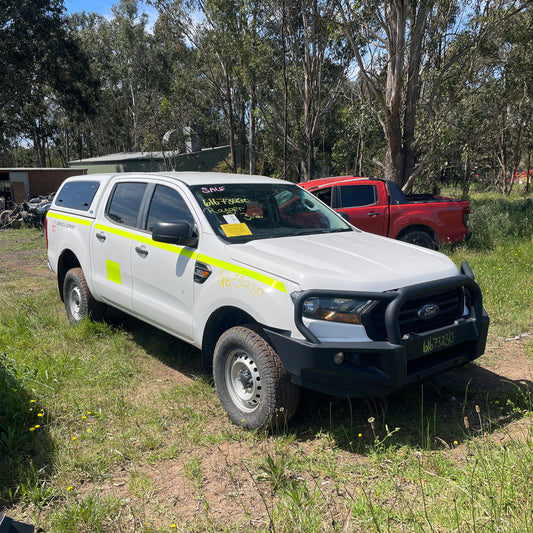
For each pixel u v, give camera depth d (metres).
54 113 50.84
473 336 3.73
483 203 18.73
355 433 3.64
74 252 5.93
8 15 31.47
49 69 35.19
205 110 27.91
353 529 2.62
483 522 2.51
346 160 25.81
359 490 2.97
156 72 45.59
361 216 8.81
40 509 2.93
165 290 4.52
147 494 3.03
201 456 3.46
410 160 15.81
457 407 3.98
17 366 4.69
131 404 4.24
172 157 26.80
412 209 9.09
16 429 3.72
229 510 2.87
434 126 15.95
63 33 34.38
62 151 67.44
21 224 19.80
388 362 3.28
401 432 3.63
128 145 57.28
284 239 4.25
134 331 6.04
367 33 16.02
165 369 5.00
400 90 13.86
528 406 3.85
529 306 6.30
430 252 4.26
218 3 17.95
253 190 4.79
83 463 3.35
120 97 52.19
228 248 3.96
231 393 3.89
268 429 3.61
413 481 3.00
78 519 2.76
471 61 15.10
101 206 5.61
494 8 14.30
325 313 3.37
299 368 3.32
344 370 3.29
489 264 8.40
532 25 14.95
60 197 6.66
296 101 21.95
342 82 22.95
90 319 5.96
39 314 6.56
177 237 4.16
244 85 20.55
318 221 4.86
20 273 10.14
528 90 16.50
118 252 5.14
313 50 20.44
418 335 3.41
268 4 17.59
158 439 3.63
